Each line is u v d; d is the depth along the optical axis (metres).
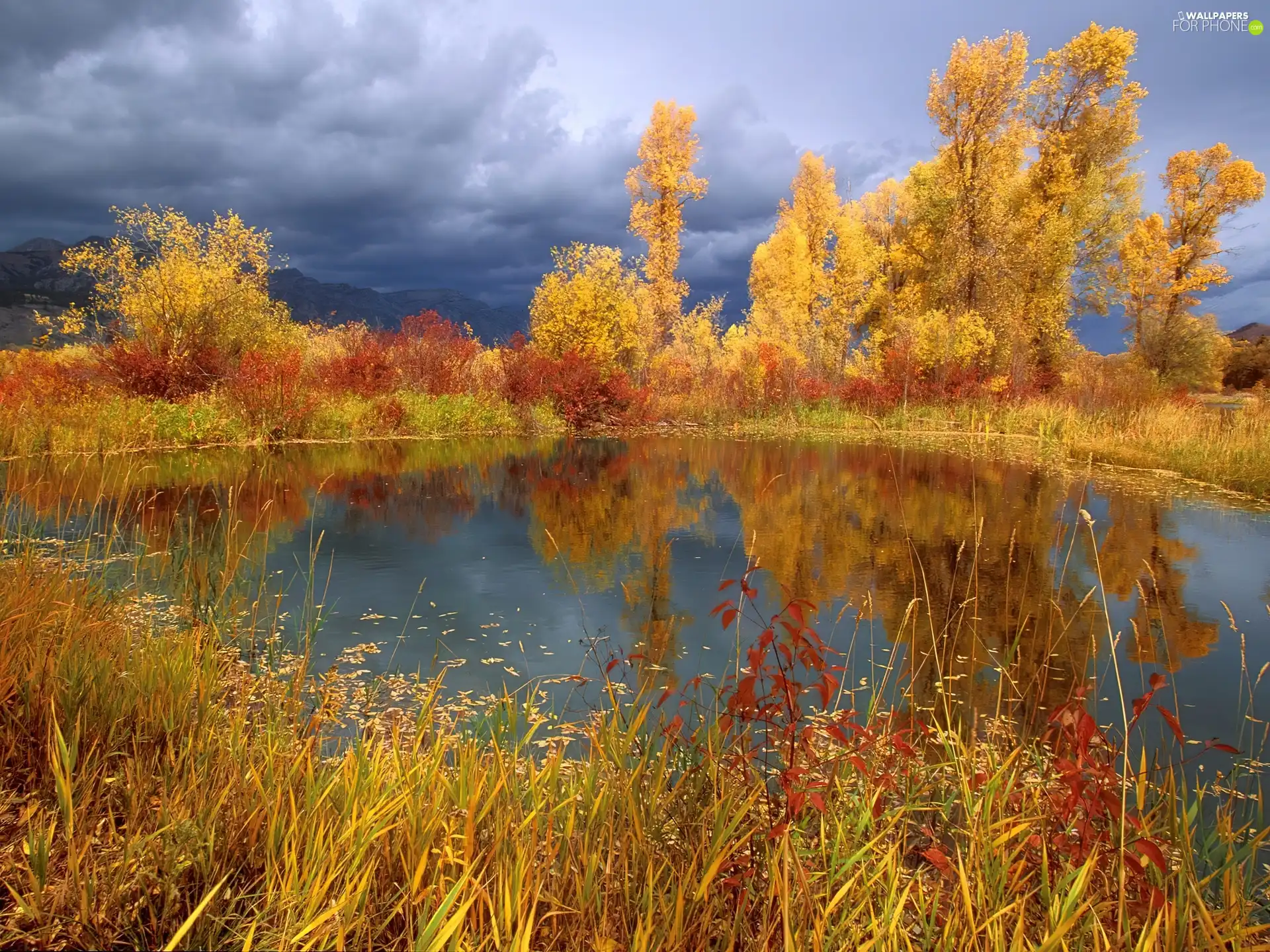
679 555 6.64
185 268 16.70
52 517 6.79
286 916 1.54
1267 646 4.53
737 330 29.16
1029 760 2.71
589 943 1.57
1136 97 24.66
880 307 31.20
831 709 3.44
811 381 23.17
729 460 13.85
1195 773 2.96
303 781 2.10
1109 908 1.77
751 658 2.02
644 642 4.38
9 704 2.38
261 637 4.29
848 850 1.90
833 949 1.58
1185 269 30.09
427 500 9.12
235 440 13.87
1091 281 27.16
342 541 6.84
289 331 19.94
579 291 22.38
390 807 1.78
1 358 19.09
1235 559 6.66
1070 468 12.86
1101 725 3.43
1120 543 7.30
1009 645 4.45
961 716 3.44
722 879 1.67
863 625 4.76
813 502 9.47
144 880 1.64
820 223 33.19
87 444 11.68
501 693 3.59
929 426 20.50
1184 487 10.83
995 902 1.73
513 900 1.54
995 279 23.20
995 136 23.55
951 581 5.86
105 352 15.05
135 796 1.92
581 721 3.21
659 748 2.51
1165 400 18.62
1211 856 2.22
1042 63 25.28
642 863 1.76
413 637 4.42
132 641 3.33
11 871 1.69
